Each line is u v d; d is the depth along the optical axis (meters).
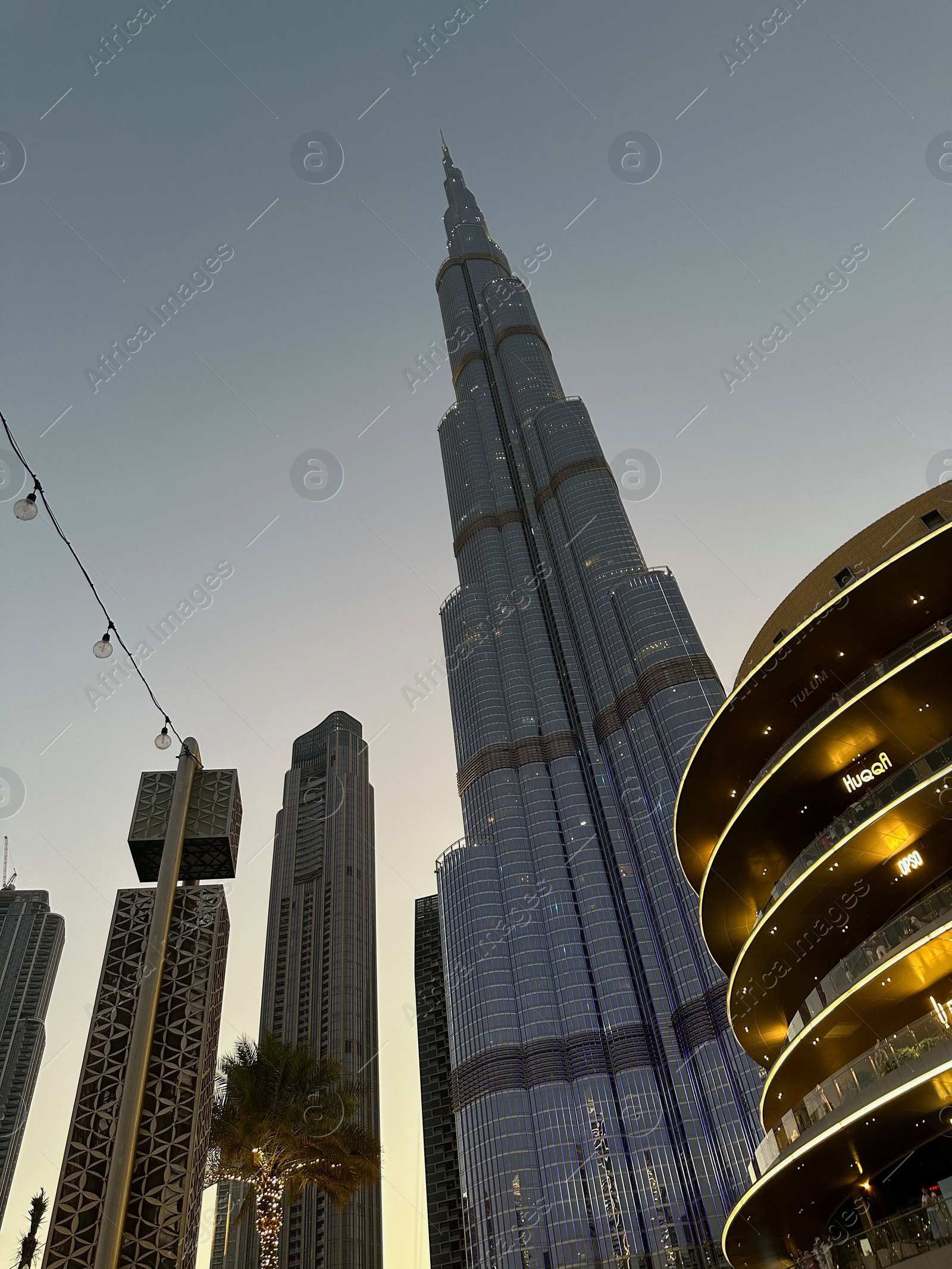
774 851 43.97
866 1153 33.66
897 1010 33.94
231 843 35.34
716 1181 140.38
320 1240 193.12
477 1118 162.38
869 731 37.97
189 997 34.38
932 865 35.22
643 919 174.50
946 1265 25.59
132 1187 30.34
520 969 176.75
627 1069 156.25
